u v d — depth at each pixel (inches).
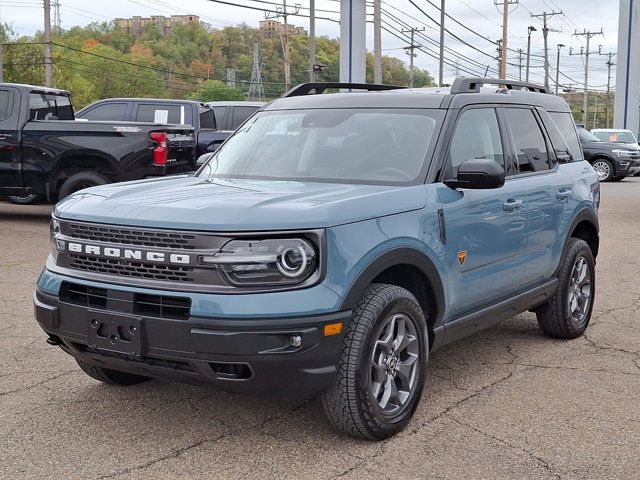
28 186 464.8
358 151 194.5
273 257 146.9
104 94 4050.2
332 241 150.6
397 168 186.7
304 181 190.2
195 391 195.5
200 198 164.6
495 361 225.8
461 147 196.7
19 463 154.3
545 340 250.2
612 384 205.8
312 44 1680.6
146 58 4212.6
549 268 234.2
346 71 1182.3
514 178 217.0
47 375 207.8
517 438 168.6
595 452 161.9
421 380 173.5
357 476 149.3
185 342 147.3
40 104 482.6
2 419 176.6
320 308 147.3
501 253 204.7
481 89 220.4
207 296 146.8
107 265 159.0
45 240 434.9
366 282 155.2
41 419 176.9
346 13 1170.0
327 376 151.0
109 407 184.5
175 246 151.4
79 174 458.6
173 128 475.2
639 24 1659.7
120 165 454.9
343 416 158.2
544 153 237.9
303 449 161.3
